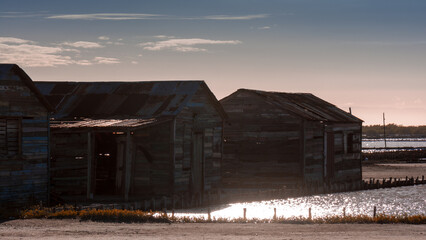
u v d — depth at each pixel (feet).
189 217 93.30
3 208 94.22
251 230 76.54
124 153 120.47
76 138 121.60
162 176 120.47
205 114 134.51
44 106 103.35
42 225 78.69
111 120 120.98
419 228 80.33
